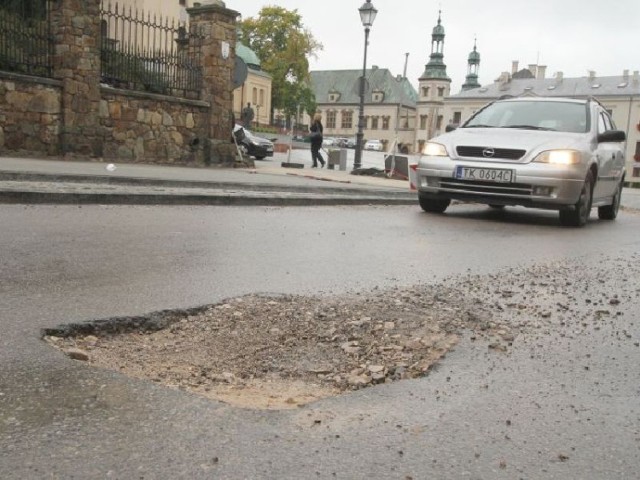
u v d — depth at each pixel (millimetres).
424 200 9562
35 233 5371
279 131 70688
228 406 2223
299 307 3561
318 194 10727
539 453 2020
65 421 2027
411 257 5410
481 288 4285
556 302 3996
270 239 5930
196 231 6117
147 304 3396
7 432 1936
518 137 8703
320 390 2500
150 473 1765
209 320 3285
